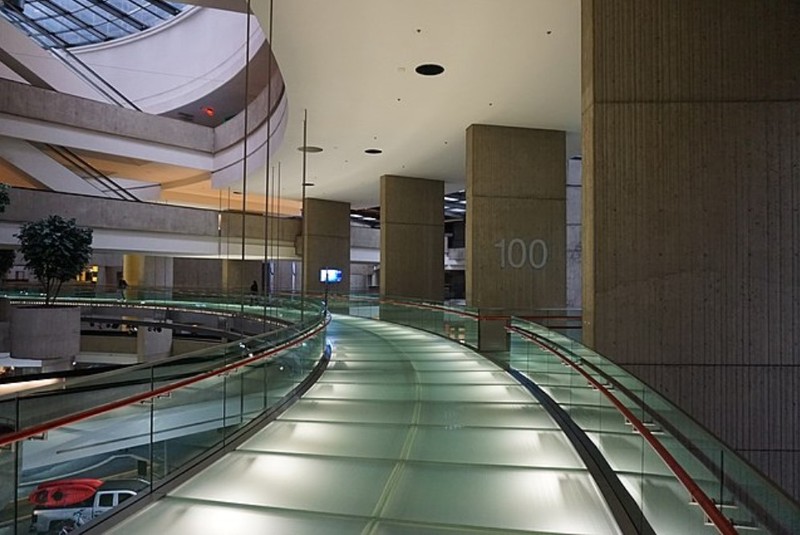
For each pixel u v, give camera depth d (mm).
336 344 13602
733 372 8180
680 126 8266
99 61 32000
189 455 5340
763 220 8195
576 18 9461
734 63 8273
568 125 15383
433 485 4555
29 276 33500
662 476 3600
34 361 19188
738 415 8156
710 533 2844
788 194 8172
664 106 8297
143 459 4949
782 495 2355
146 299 23578
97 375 4324
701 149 8250
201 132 27094
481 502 4223
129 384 4762
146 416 4980
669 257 8250
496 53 10836
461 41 10359
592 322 8305
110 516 3830
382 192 22938
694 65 8297
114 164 27188
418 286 22984
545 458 5230
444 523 3865
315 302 16109
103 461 4762
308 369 9250
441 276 23406
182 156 26609
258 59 20766
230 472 4816
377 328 17734
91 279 37812
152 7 30047
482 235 15312
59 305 19766
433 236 23375
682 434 3420
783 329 8156
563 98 13344
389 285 22516
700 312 8203
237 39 24188
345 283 29469
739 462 2701
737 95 8250
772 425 8117
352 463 5059
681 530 3287
